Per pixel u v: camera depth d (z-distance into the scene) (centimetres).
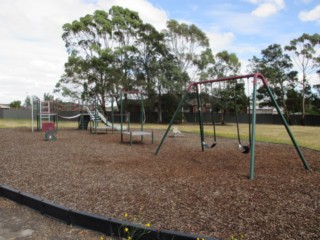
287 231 296
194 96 3266
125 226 289
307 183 492
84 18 3198
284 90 3759
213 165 664
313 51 3641
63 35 3238
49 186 470
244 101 3275
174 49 3359
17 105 6172
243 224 314
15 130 1750
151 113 3569
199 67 3344
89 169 608
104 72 3130
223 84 3244
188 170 604
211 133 1738
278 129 2372
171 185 479
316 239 277
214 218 332
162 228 305
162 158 766
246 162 705
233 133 1752
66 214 330
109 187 464
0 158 741
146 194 426
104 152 867
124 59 3309
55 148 946
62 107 2423
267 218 331
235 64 3344
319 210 358
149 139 1305
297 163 690
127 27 3378
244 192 438
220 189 455
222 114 3378
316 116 3619
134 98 3316
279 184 486
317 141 1293
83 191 441
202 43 3338
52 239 289
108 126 1755
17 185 476
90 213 323
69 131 1761
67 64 3102
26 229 314
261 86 3631
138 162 698
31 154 813
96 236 296
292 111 3903
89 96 3173
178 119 3406
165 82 3109
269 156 808
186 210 358
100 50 3147
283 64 3722
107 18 3341
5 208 379
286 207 369
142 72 3338
